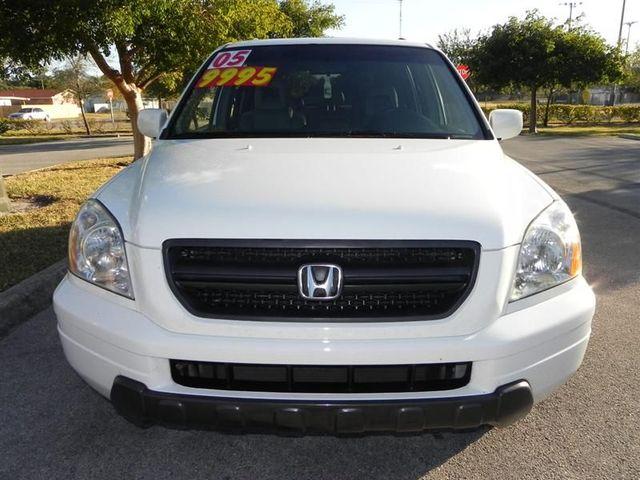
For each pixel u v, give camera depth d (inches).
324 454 100.7
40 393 120.7
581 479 92.8
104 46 344.2
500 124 127.5
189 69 471.8
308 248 77.5
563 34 1023.6
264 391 80.1
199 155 103.2
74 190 329.4
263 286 78.1
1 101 2768.2
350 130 120.0
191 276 79.0
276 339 78.3
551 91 1189.7
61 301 90.2
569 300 87.0
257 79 132.5
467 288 79.0
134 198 90.5
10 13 304.8
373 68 134.6
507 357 80.0
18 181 368.8
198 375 81.4
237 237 78.0
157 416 81.4
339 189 84.2
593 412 111.4
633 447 100.7
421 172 91.0
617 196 340.8
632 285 182.5
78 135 1251.8
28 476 95.2
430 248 78.3
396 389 80.0
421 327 78.2
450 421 79.6
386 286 77.8
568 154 589.9
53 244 213.8
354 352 77.3
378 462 98.3
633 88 2150.6
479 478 93.6
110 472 96.3
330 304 78.2
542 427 106.8
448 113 125.4
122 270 84.5
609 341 141.9
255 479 94.6
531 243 84.4
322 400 78.3
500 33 1050.1
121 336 81.6
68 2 293.9
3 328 148.9
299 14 1001.5
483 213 81.6
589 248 226.7
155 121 132.3
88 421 110.9
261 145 108.4
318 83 131.6
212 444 103.7
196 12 378.9
